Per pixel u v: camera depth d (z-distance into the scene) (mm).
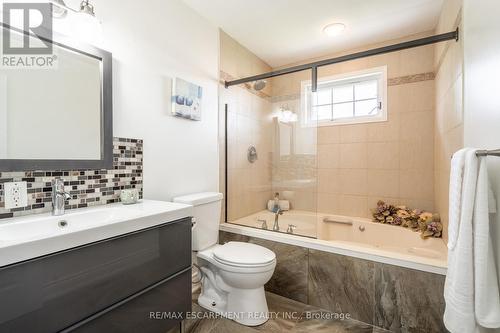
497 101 954
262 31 2371
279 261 1941
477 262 944
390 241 2328
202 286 1864
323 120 2854
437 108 2199
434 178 2320
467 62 1285
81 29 1236
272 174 2441
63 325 845
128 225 1045
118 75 1476
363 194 2646
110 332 989
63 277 842
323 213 2834
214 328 1557
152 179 1677
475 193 974
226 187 2396
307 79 2320
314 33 2391
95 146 1341
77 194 1277
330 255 1730
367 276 1601
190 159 2002
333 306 1713
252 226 2285
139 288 1104
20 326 743
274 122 2445
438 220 2154
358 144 2668
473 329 953
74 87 1264
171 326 1274
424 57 2352
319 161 2873
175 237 1292
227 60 2418
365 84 2668
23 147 1102
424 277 1436
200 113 2043
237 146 2455
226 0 1920
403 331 1491
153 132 1688
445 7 1878
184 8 1943
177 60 1881
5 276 710
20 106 1097
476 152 972
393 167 2504
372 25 2250
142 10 1617
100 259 948
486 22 1062
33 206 1121
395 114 2488
